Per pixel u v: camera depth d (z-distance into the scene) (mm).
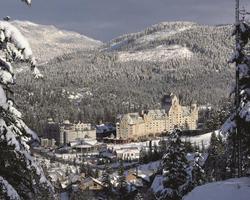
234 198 21156
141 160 167750
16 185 12961
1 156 12320
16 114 12930
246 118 23344
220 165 32969
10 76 12617
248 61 24625
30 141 13305
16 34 12117
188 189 36000
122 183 94250
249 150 26781
